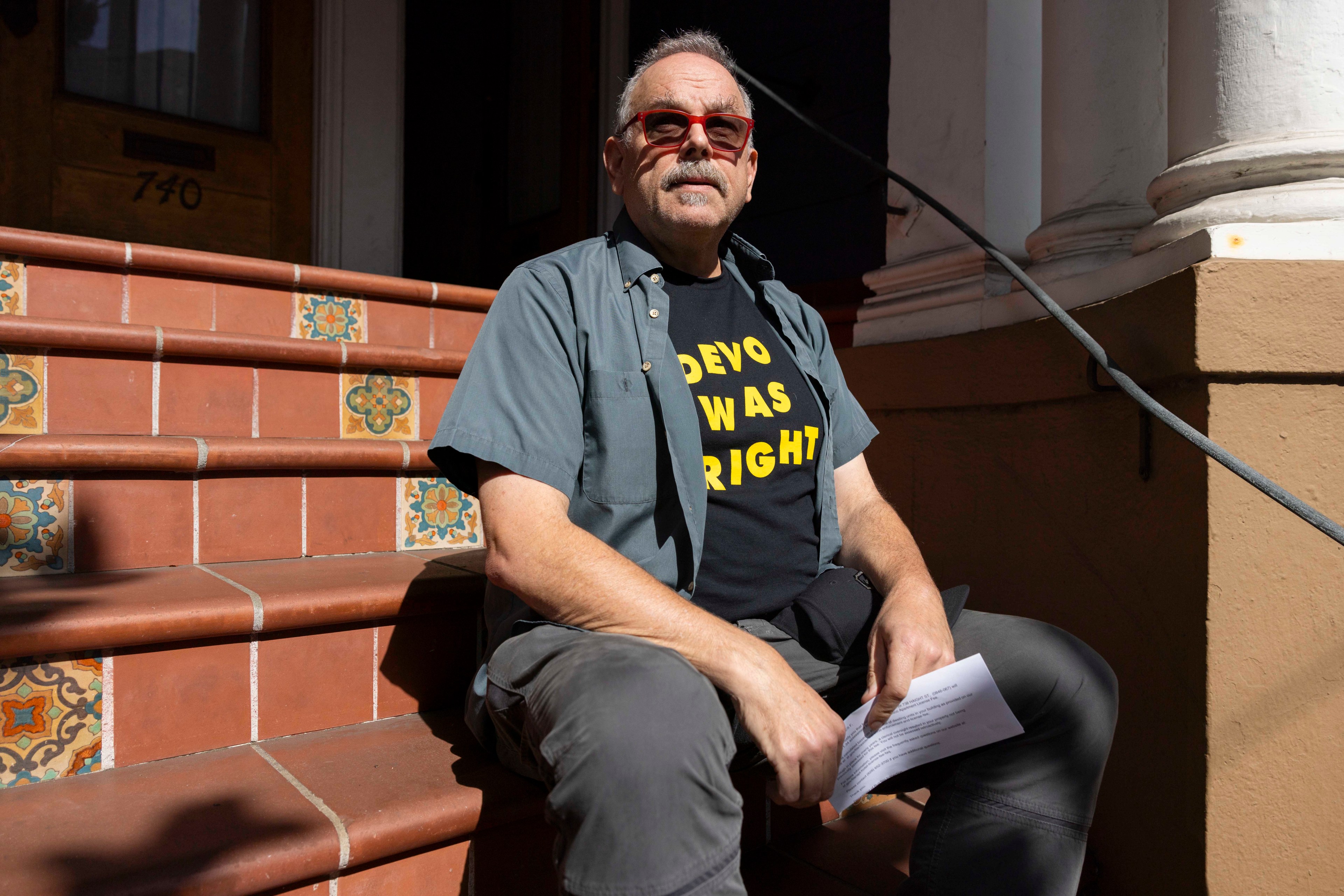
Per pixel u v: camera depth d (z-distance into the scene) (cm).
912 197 227
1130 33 177
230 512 177
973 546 187
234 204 372
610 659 95
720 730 91
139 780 125
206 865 99
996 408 181
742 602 128
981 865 111
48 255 203
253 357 199
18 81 327
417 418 228
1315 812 126
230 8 374
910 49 229
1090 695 116
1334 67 134
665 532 125
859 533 143
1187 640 127
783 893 140
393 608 152
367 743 142
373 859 111
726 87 139
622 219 147
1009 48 209
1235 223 132
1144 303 136
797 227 343
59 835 106
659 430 126
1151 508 137
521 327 123
